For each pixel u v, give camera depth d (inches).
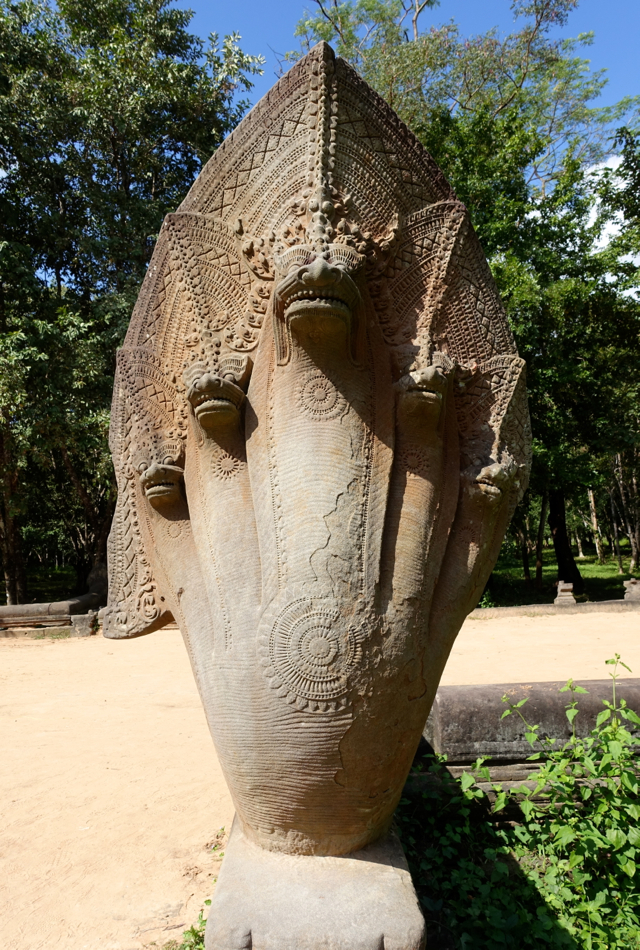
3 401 426.0
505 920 94.4
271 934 65.9
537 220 553.0
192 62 575.5
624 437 554.6
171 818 141.8
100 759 181.8
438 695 136.1
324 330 79.3
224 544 86.1
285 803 77.9
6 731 213.8
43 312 516.7
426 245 89.7
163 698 251.1
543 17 619.8
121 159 560.1
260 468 85.4
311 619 76.1
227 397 86.7
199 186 93.2
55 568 1143.6
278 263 81.2
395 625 79.3
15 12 535.2
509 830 122.6
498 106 654.5
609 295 533.0
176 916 105.9
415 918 68.1
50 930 103.4
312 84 84.6
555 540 666.8
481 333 92.8
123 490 103.7
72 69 532.4
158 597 101.8
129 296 496.7
